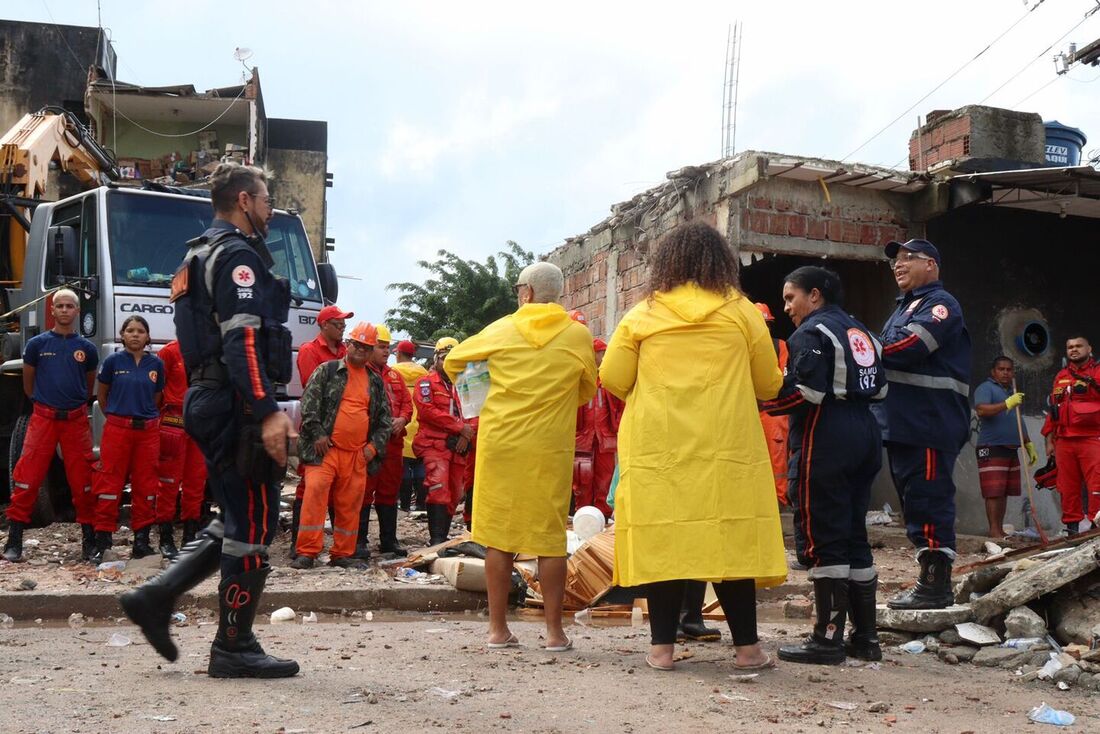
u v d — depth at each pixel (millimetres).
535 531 5102
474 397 5215
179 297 4145
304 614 6773
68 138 13039
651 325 4664
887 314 12117
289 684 4094
